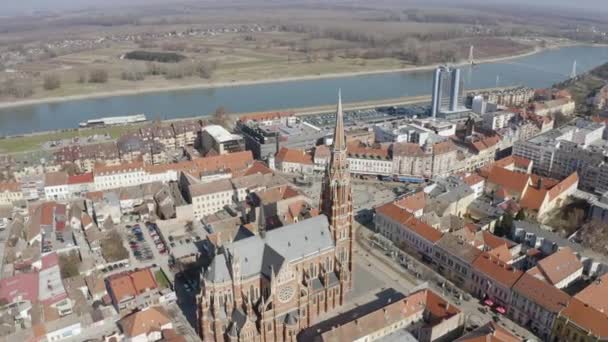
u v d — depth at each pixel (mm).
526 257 191500
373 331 148500
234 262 146125
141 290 170375
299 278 158500
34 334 150750
